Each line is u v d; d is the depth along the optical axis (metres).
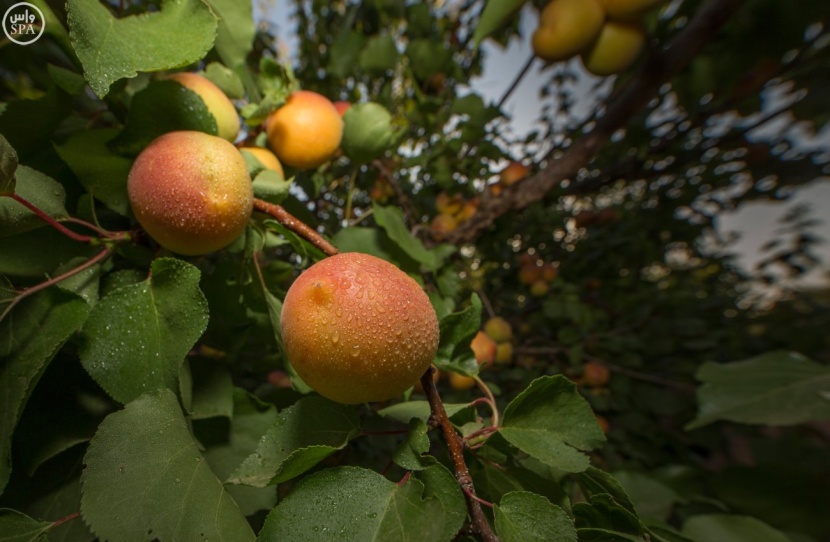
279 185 0.18
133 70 0.13
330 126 0.22
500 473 0.16
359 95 0.40
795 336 0.69
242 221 0.16
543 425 0.15
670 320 0.64
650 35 0.31
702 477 0.35
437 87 0.40
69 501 0.15
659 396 0.53
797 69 0.38
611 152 0.57
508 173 0.40
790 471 0.32
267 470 0.13
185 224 0.14
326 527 0.12
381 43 0.36
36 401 0.15
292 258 0.28
